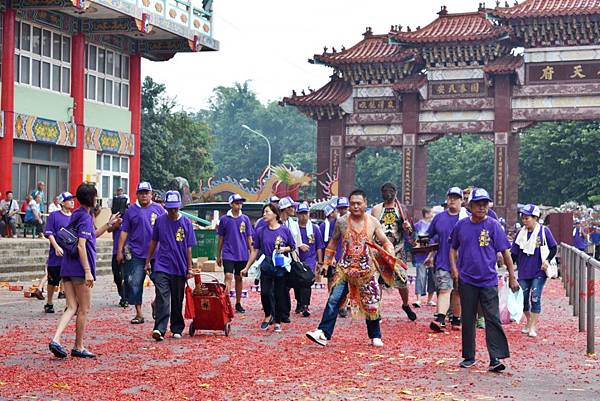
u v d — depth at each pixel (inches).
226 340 537.0
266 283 589.3
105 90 1496.1
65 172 1401.3
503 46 1553.9
